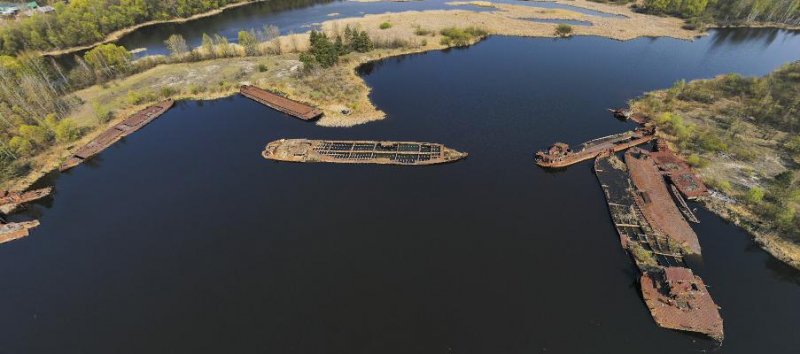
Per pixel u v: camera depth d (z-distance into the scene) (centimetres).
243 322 7894
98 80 18138
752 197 10231
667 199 10662
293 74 18275
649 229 9712
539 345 7388
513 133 13688
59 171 12588
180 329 7825
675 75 18000
